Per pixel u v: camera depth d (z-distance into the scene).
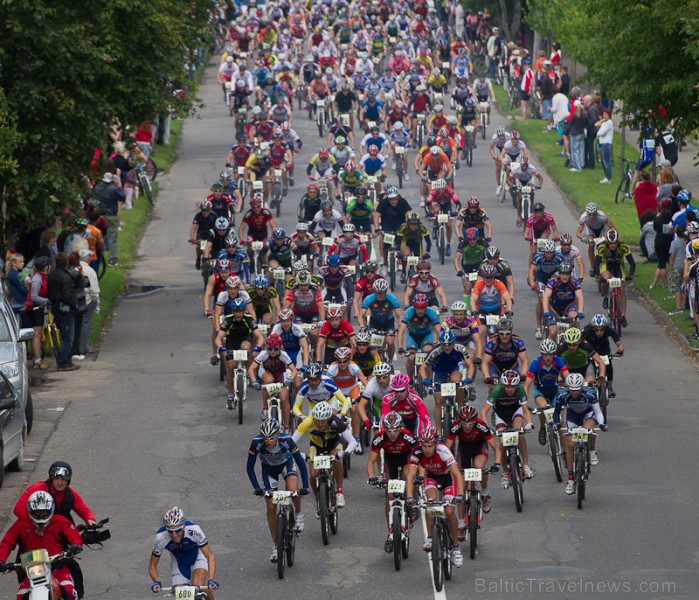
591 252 102.31
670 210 100.56
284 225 128.75
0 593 48.97
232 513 57.12
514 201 133.12
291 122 191.62
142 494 59.84
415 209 135.38
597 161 157.88
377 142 139.88
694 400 74.62
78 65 86.25
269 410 66.56
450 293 101.69
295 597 46.84
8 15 83.88
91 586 48.62
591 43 107.12
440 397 65.69
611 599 45.81
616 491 59.06
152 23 92.38
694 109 101.19
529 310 96.94
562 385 63.94
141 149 153.00
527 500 58.31
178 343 91.75
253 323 75.25
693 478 60.81
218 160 170.62
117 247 119.38
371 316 78.38
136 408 75.19
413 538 54.00
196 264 109.50
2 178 87.00
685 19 89.06
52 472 42.38
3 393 60.03
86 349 88.75
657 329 92.19
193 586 41.66
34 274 84.50
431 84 199.62
